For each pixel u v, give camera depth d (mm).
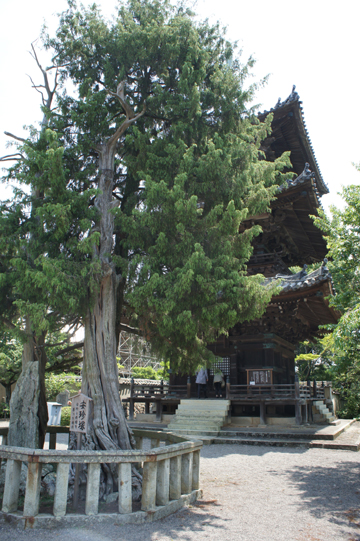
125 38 8750
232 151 8594
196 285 7570
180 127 8594
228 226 7785
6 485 5418
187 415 16188
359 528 5375
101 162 8664
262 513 5949
